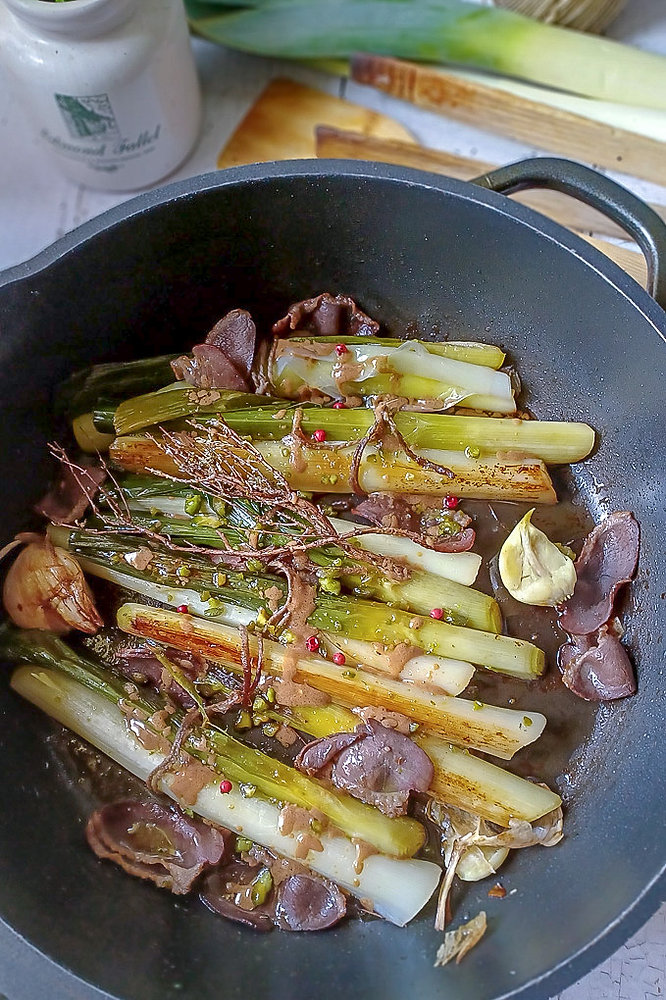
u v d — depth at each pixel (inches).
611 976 17.2
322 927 16.5
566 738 17.6
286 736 17.5
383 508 18.4
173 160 21.8
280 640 17.4
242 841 17.0
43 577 17.8
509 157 22.0
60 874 16.4
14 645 17.6
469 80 21.5
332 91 22.7
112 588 18.3
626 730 17.4
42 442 18.4
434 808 17.1
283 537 17.9
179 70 20.3
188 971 15.9
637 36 22.2
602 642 17.6
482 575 18.3
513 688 17.8
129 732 17.2
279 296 19.5
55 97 19.4
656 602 17.6
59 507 18.5
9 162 22.3
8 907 15.0
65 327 17.7
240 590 17.7
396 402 18.6
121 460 18.6
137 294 18.3
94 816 17.1
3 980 14.5
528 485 18.5
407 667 17.3
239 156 21.8
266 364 19.3
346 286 19.4
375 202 17.6
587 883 16.0
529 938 15.6
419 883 16.4
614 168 21.6
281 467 18.3
